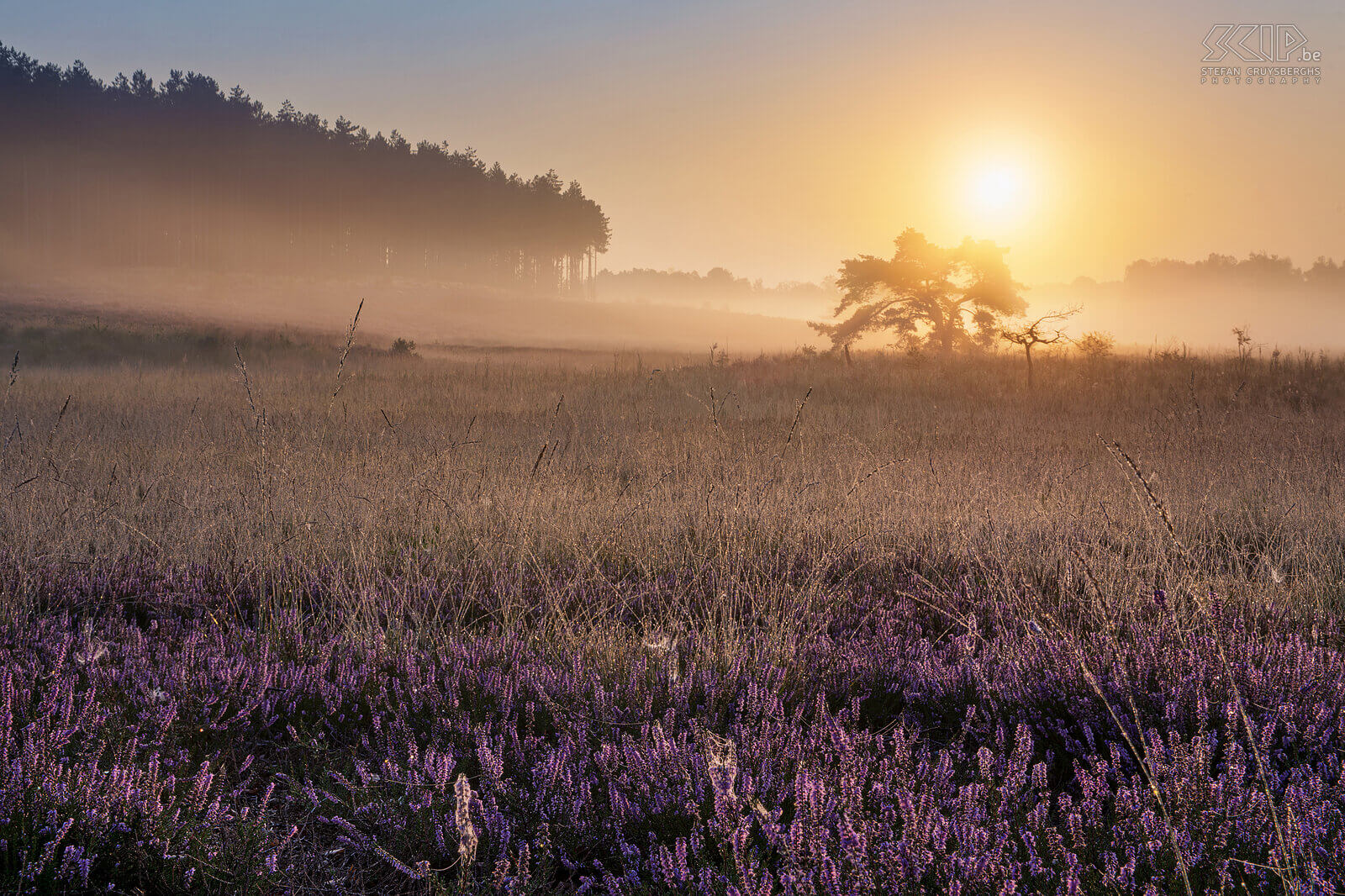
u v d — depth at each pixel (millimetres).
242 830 2539
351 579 5406
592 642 4148
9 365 27391
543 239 158125
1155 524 6137
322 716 3473
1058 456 9984
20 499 6715
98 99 119438
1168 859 2287
